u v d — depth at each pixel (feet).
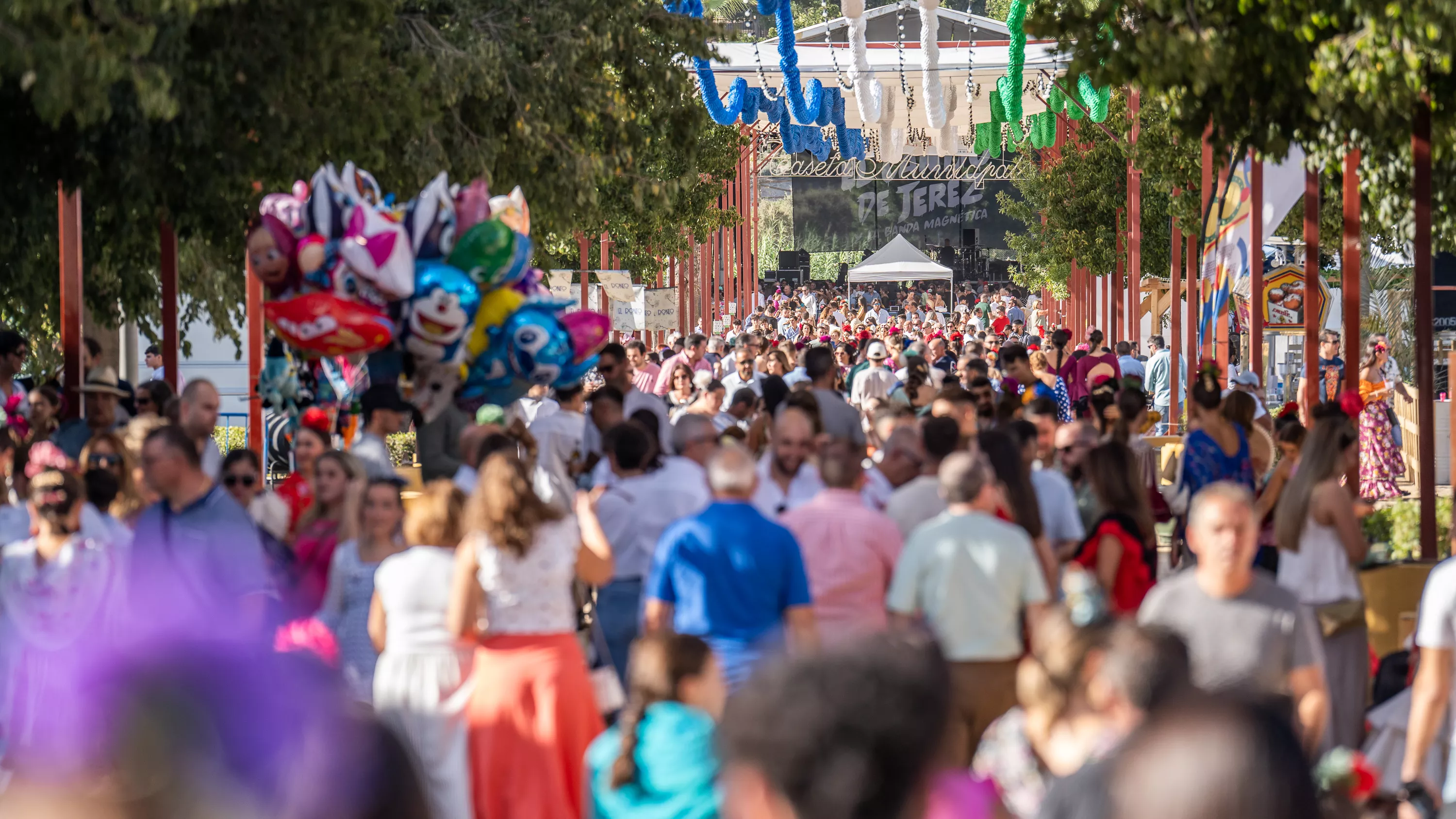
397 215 120.88
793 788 18.34
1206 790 20.10
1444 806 56.44
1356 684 82.94
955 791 19.61
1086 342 415.64
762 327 488.85
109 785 22.50
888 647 19.21
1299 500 83.10
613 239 350.84
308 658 25.04
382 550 79.82
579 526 78.74
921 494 87.81
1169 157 247.70
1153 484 115.75
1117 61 110.83
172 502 76.23
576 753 72.49
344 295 115.85
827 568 78.23
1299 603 61.05
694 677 53.78
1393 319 328.29
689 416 102.37
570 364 122.93
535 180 170.81
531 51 166.09
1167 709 21.56
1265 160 122.31
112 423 117.60
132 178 126.52
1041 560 84.28
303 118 131.64
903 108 393.70
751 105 287.48
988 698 71.97
